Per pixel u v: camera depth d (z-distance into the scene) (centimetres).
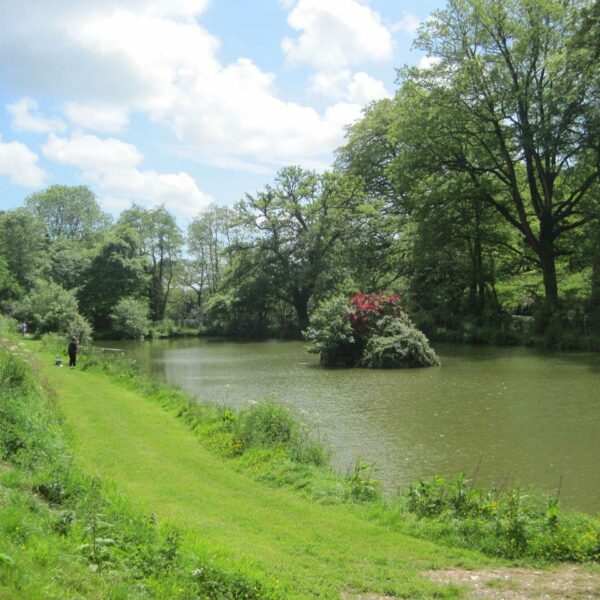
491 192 3812
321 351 2981
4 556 462
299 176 5441
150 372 2902
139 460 1180
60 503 723
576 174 3488
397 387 2153
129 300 5966
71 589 471
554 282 3662
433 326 4041
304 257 5406
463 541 802
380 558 750
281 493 1028
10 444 902
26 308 4794
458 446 1324
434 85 3744
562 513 864
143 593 518
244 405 1772
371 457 1262
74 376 2364
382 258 5053
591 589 654
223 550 689
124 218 7419
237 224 5556
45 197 8200
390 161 5106
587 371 2366
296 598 605
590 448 1270
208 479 1100
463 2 3556
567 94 3234
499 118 3588
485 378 2284
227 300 5716
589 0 3309
